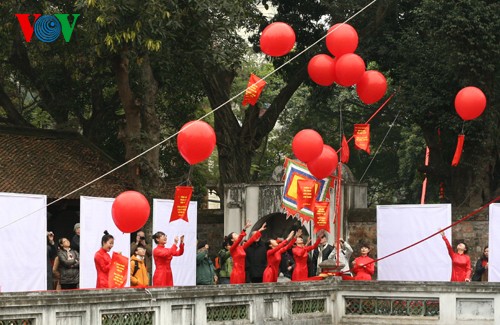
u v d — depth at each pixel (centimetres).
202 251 2095
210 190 4181
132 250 2053
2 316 1171
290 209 2312
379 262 2148
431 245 2091
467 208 2723
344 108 4931
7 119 3388
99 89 3469
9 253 1582
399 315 1786
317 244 1948
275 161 5059
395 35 3416
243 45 2828
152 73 2877
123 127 2800
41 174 2670
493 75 2891
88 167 2848
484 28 2766
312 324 1764
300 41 3706
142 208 1463
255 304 1627
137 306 1380
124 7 2408
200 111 3894
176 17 2538
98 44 2562
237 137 3403
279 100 3488
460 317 1730
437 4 2844
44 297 1227
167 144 3722
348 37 1695
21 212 1600
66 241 1820
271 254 1881
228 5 2677
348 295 1831
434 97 3017
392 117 4856
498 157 3198
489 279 1906
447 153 3192
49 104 3494
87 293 1304
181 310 1468
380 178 5122
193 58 2800
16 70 3619
